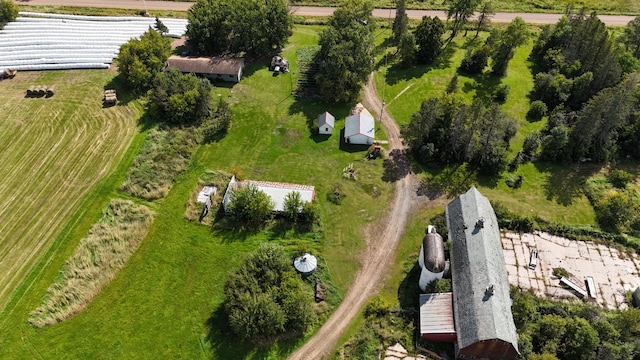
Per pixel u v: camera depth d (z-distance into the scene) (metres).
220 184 71.12
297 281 56.75
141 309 55.88
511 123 77.75
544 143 76.62
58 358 51.31
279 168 74.56
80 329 53.84
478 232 56.97
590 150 77.06
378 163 76.00
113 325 54.34
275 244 61.62
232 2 95.62
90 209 66.56
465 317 50.53
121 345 52.59
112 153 74.56
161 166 72.69
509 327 49.03
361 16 99.81
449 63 99.31
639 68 88.25
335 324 55.19
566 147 75.88
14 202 67.31
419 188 71.94
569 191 71.81
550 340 51.31
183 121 80.62
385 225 66.50
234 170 72.50
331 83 84.44
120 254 61.06
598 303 57.38
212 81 91.50
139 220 65.25
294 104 87.06
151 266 60.31
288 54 99.62
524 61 100.44
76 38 99.19
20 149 75.25
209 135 79.88
